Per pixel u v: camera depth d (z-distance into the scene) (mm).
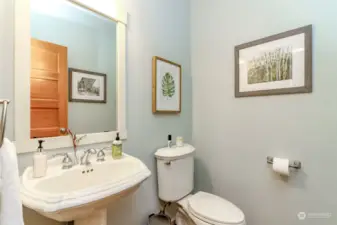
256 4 1549
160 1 1655
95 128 1219
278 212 1429
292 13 1368
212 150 1841
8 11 850
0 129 533
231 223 1165
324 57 1237
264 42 1490
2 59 831
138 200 1447
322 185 1247
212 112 1839
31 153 910
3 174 534
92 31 1213
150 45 1557
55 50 1045
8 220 531
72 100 1118
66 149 1047
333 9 1205
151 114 1567
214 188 1819
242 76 1616
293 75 1354
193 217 1308
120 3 1329
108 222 1243
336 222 1200
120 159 1152
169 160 1480
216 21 1806
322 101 1246
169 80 1713
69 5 1101
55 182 872
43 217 951
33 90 942
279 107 1429
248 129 1597
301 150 1330
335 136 1202
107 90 1289
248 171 1595
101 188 770
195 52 1970
